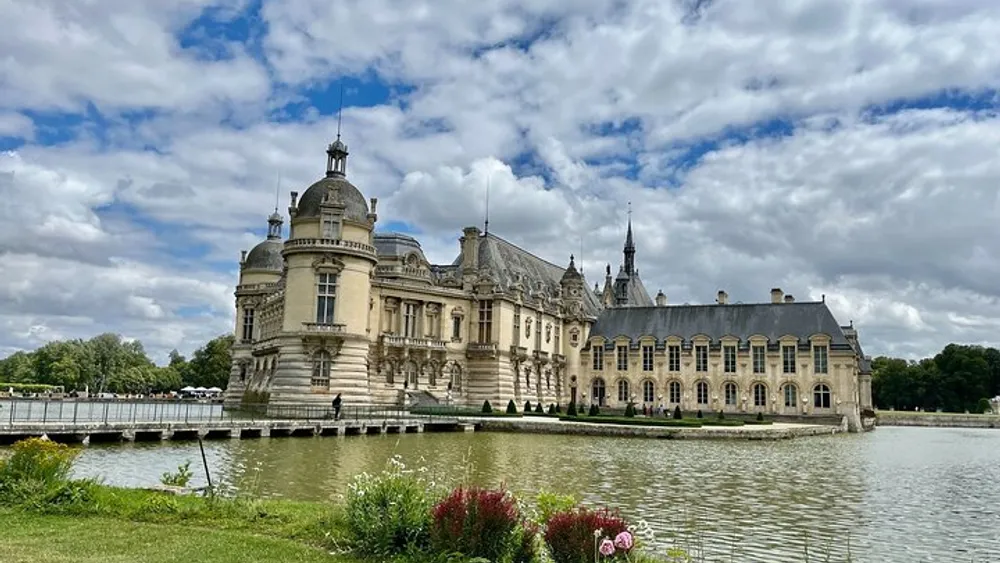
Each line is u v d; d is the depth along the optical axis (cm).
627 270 16962
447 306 9962
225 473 3859
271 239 11894
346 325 8050
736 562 2297
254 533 2034
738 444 6812
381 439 6188
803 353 10769
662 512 3109
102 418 5919
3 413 6128
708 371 11369
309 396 7844
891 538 2747
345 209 8212
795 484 4047
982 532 2881
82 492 2344
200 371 18275
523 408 10488
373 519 1889
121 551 1764
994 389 17950
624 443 6481
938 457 6003
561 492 3538
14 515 2128
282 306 9231
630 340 12012
